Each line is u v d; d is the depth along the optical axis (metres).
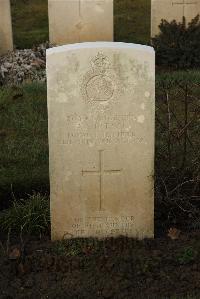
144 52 2.58
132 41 5.89
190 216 2.93
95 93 2.61
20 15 6.59
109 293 2.45
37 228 2.84
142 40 5.91
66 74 2.58
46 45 5.49
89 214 2.75
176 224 2.93
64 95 2.61
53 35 5.52
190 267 2.58
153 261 2.61
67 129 2.64
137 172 2.72
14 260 2.65
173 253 2.66
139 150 2.69
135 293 2.46
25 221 2.85
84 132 2.65
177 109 3.95
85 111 2.63
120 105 2.63
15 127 3.85
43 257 2.64
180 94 4.09
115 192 2.74
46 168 3.33
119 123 2.65
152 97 2.63
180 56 5.07
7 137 3.73
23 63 5.10
